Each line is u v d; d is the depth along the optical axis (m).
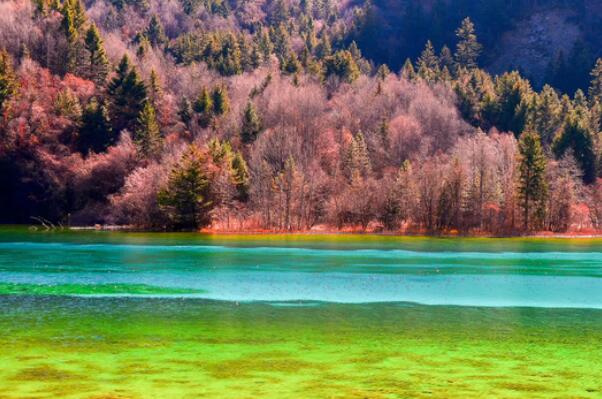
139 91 176.12
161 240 106.44
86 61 198.88
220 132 168.50
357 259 77.06
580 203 149.88
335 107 194.50
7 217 159.75
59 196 156.50
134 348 31.95
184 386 26.23
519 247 101.06
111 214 144.88
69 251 83.00
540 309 43.78
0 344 32.47
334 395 25.28
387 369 28.89
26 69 178.62
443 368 29.11
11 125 160.75
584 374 28.36
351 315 40.88
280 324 37.91
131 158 153.50
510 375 28.11
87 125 167.12
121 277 57.50
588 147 177.38
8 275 58.00
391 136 172.25
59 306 42.91
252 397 24.95
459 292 50.81
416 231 135.62
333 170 158.12
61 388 25.84
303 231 135.62
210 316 40.06
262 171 141.00
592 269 67.94
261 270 64.12
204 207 132.00
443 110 189.62
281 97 178.50
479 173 140.88
